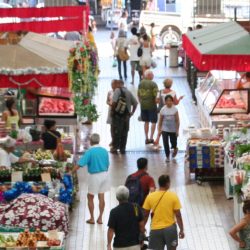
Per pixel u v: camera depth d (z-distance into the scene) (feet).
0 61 72.23
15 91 94.84
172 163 91.50
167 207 61.46
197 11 147.54
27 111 94.22
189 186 83.87
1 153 73.82
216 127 90.02
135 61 127.34
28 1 157.89
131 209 59.88
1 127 86.33
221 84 96.99
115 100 94.38
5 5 144.66
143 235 63.05
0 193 68.85
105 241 69.82
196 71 115.24
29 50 74.18
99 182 72.74
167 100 91.15
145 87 96.94
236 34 83.10
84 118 100.12
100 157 72.79
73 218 75.05
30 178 71.82
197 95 105.09
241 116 90.89
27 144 82.53
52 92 95.04
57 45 79.41
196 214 75.87
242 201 66.54
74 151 88.33
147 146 98.53
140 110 106.42
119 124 94.73
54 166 74.18
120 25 147.13
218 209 77.00
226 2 148.56
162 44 157.79
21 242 58.95
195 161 83.82
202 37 86.22
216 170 84.38
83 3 141.38
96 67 90.12
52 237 60.13
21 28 103.96
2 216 63.77
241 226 59.16
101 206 73.15
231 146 79.10
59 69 71.97
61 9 104.99
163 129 91.56
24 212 63.82
